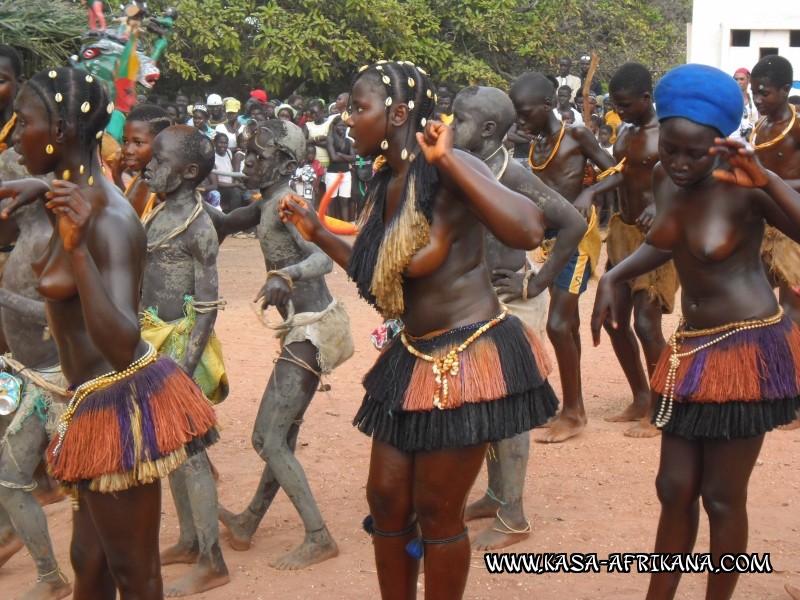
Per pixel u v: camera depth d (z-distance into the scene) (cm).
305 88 2122
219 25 1839
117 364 322
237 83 2047
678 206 379
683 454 382
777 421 370
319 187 1625
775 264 680
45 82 325
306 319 474
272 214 476
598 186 652
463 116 478
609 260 705
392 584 360
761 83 679
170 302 466
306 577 452
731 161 339
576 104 1725
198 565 443
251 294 1153
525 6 2241
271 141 471
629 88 645
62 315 330
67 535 503
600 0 2369
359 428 361
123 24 433
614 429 672
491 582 446
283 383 469
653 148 652
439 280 341
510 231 315
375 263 343
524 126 659
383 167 358
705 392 368
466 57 2072
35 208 437
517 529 488
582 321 1020
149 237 465
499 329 342
